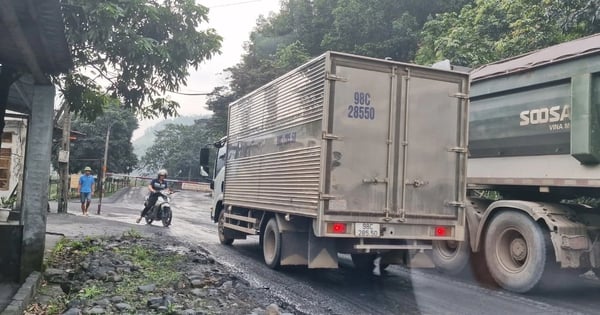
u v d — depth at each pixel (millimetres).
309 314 6027
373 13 30156
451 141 7570
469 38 17188
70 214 18328
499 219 7922
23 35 4602
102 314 5371
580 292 7539
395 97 7285
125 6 8156
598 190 7309
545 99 7723
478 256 8352
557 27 13102
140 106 9453
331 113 6953
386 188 7176
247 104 10523
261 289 7230
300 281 8047
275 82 8898
